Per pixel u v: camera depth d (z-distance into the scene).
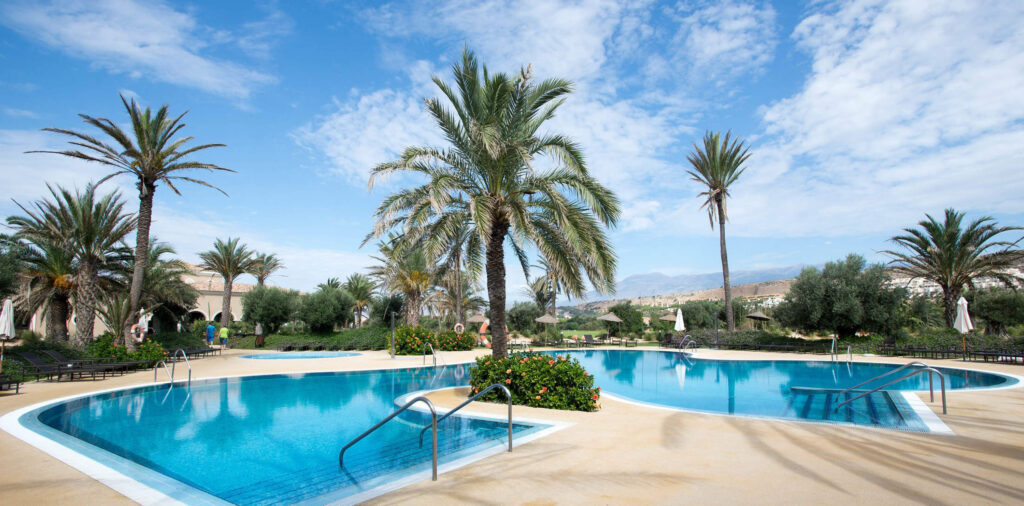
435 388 12.79
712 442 6.31
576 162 10.67
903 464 5.20
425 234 11.64
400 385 13.66
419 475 4.97
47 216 18.66
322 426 8.47
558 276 11.53
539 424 7.69
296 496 4.82
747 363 20.02
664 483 4.60
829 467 5.09
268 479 5.46
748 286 105.38
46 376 14.39
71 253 19.14
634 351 26.11
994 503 4.00
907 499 4.11
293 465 6.07
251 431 8.09
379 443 7.11
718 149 29.55
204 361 19.98
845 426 7.34
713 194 29.58
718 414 8.66
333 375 15.65
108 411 9.92
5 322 14.01
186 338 26.12
